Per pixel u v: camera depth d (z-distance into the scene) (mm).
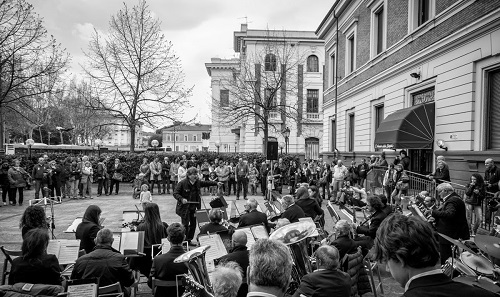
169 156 25625
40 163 16547
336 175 16984
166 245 5629
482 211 9211
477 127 11445
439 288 1779
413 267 1855
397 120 14336
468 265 4191
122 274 4500
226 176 20344
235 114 33969
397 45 16547
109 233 4730
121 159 24953
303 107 41250
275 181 20438
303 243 4594
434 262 1848
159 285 4711
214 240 5402
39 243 4008
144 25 27578
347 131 24234
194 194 9242
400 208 9469
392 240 1874
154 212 6426
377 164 15531
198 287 3564
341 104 25234
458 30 12008
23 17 18625
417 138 13672
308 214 8078
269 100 29328
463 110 11961
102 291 3965
